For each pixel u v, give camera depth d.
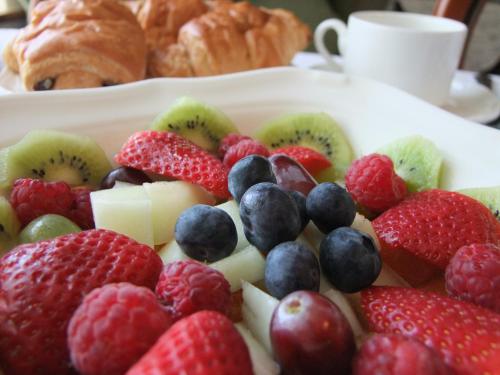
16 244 0.14
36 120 0.17
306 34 0.30
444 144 0.18
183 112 0.18
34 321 0.10
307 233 0.14
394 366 0.08
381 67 0.25
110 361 0.08
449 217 0.14
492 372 0.09
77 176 0.17
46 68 0.22
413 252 0.14
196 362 0.08
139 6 0.29
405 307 0.11
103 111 0.18
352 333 0.09
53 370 0.10
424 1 0.61
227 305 0.11
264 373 0.10
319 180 0.19
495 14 0.62
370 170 0.16
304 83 0.21
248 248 0.13
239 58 0.26
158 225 0.15
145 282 0.11
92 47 0.22
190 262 0.11
